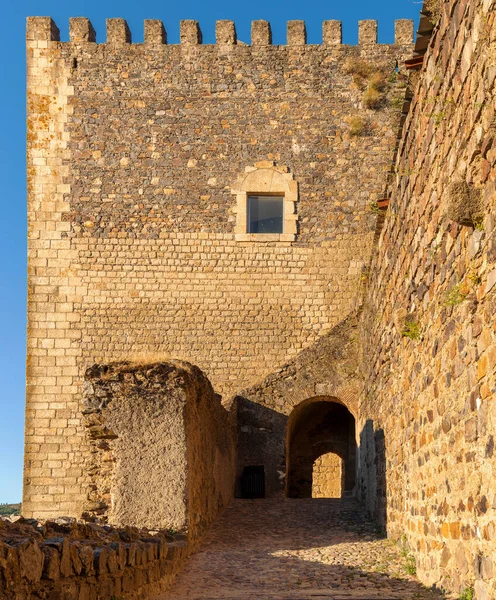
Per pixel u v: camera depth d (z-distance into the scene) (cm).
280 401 1873
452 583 673
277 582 911
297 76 2152
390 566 962
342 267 2064
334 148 2120
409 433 941
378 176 2103
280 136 2127
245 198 2094
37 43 2139
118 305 2034
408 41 2158
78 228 2064
